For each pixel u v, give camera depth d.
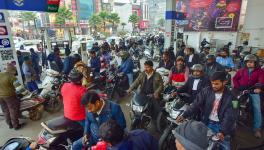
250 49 14.18
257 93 4.23
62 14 36.25
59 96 6.11
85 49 10.15
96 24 46.41
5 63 6.17
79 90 3.31
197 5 18.47
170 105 3.96
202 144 1.18
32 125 5.16
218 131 2.68
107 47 10.78
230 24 17.09
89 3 52.47
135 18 54.81
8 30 6.11
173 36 12.98
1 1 5.04
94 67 7.23
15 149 2.83
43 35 13.05
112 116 2.62
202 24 18.62
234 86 4.62
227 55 6.83
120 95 6.89
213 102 2.81
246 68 4.44
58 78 6.50
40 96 5.72
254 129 4.38
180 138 1.24
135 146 1.85
